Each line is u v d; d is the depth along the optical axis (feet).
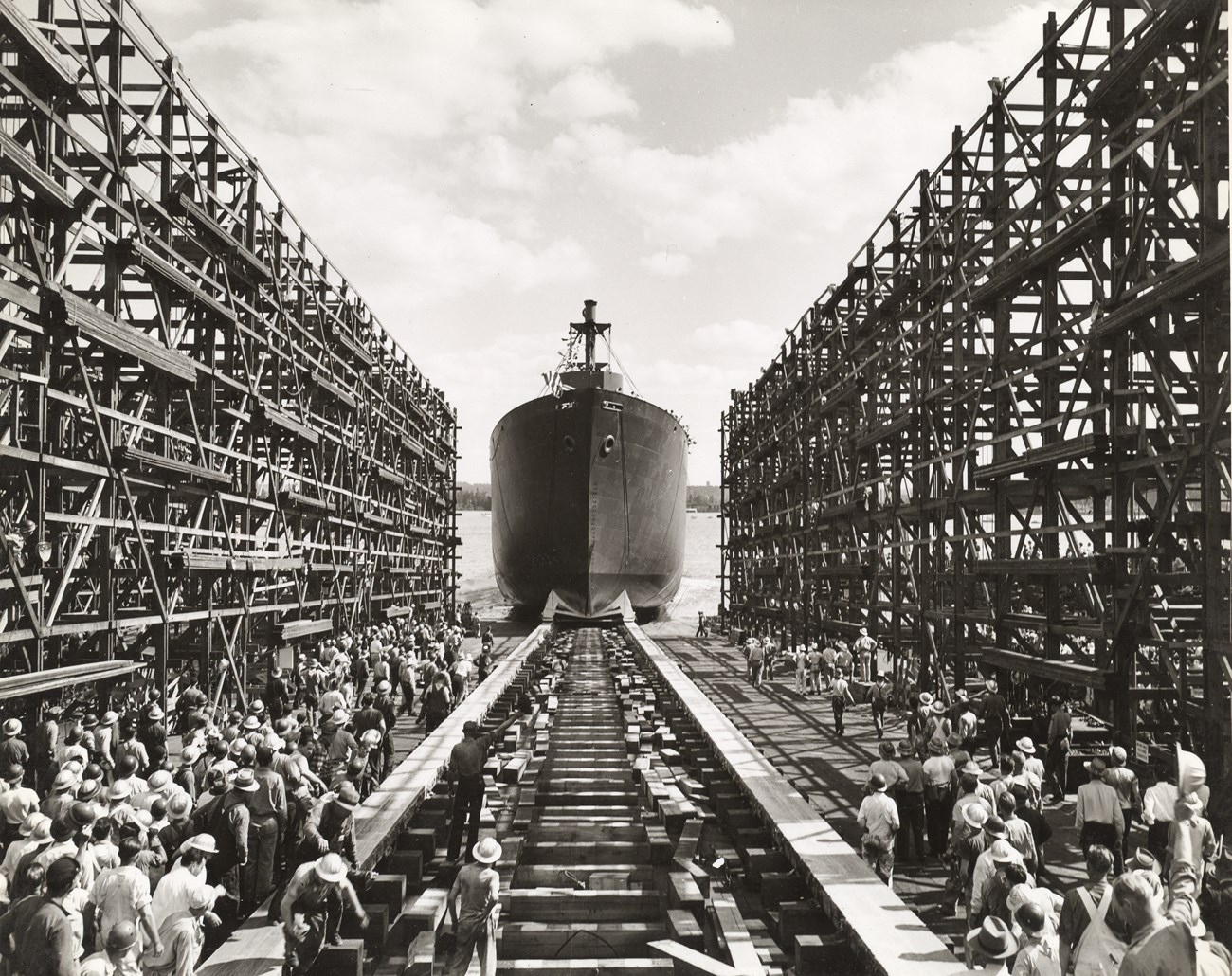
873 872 28.43
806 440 106.01
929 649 64.39
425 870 33.32
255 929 24.27
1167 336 40.47
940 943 23.07
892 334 76.79
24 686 35.83
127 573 60.95
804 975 24.27
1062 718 42.75
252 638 77.15
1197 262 34.09
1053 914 19.97
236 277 65.98
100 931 19.42
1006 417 55.06
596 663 100.12
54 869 17.72
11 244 43.09
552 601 145.07
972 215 60.34
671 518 162.30
